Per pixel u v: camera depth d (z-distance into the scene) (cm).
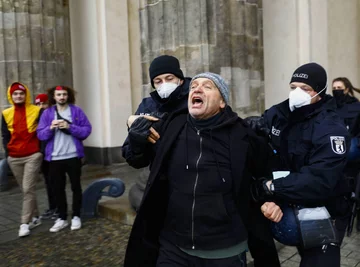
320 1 655
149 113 244
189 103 195
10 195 682
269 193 190
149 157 216
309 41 638
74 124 445
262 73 496
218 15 436
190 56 439
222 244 188
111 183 500
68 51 918
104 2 942
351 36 727
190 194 191
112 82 960
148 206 206
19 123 448
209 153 192
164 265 197
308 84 201
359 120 370
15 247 416
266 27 670
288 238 199
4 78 820
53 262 371
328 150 187
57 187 454
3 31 814
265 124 221
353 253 362
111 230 452
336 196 198
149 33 472
